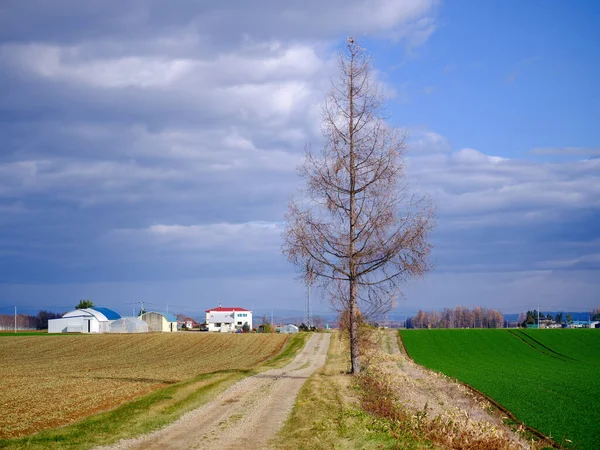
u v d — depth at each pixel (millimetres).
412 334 99375
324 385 29422
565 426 27969
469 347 89062
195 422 19906
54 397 29234
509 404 34812
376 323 33062
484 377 52250
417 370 46750
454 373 56469
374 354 51938
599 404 35031
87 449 15258
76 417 22969
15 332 121438
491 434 18984
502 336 98750
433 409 24234
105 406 26094
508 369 61750
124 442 16266
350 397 24891
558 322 188375
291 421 19938
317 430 17703
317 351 75875
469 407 28906
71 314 120125
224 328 155625
